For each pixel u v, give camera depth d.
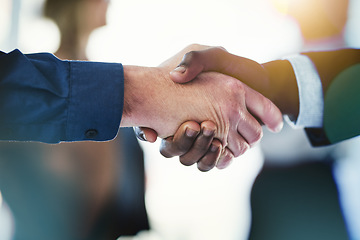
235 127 1.37
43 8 2.23
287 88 1.50
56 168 1.87
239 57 1.42
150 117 1.25
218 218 3.68
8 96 1.10
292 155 2.52
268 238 2.44
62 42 2.17
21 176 1.83
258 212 2.48
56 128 1.16
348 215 2.37
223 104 1.31
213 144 1.31
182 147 1.28
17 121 1.12
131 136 2.07
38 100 1.12
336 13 3.05
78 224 1.92
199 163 1.34
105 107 1.18
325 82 1.50
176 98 1.27
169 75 1.30
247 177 3.52
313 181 2.44
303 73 1.51
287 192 2.44
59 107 1.15
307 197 2.42
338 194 2.41
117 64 1.24
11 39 4.18
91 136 1.19
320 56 1.56
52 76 1.15
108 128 1.20
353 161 2.47
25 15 3.99
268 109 1.42
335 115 1.51
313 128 1.57
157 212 3.59
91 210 1.94
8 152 1.82
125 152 2.05
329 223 2.36
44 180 1.85
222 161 1.44
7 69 1.10
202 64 1.31
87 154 1.93
